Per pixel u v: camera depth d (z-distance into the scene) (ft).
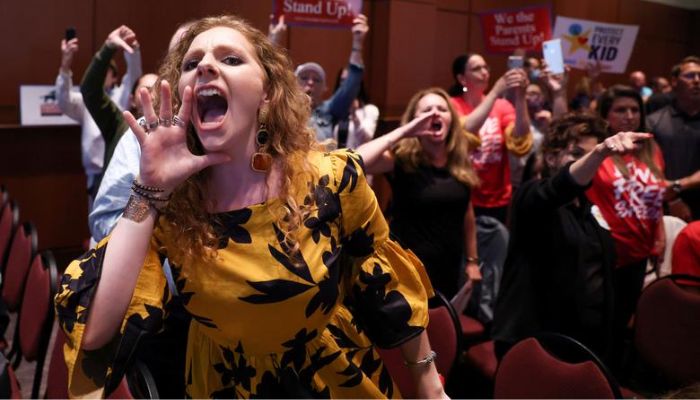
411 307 4.32
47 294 7.75
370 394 4.31
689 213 12.38
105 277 3.62
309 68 12.65
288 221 3.83
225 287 3.80
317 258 3.88
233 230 3.83
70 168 17.71
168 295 4.03
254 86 3.78
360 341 4.38
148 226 3.68
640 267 10.50
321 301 3.92
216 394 4.25
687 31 37.73
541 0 28.55
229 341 4.07
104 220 6.01
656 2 35.27
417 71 23.15
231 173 3.91
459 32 25.81
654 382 10.41
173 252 3.86
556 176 7.42
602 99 10.81
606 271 7.88
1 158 16.58
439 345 7.49
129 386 5.49
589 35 17.56
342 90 12.78
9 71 16.30
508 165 14.33
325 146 4.48
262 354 4.08
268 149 4.00
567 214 7.84
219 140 3.71
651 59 36.11
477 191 13.96
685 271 9.04
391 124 22.72
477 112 11.35
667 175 14.34
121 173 5.99
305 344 4.13
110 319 3.65
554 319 7.95
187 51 3.93
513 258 8.23
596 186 10.08
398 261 4.40
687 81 13.88
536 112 17.44
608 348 7.93
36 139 17.04
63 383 6.38
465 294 10.07
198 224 3.80
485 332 10.62
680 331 8.16
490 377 8.46
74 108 14.46
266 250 3.80
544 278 7.99
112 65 15.67
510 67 11.71
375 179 22.43
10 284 9.84
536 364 6.37
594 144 8.11
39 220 17.33
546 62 12.54
